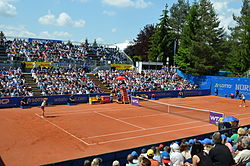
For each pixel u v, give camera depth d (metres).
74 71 39.75
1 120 20.80
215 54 50.75
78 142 15.79
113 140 16.44
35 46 45.88
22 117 22.30
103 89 38.22
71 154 13.59
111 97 33.56
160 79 47.50
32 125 19.61
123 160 10.93
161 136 17.70
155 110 28.66
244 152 6.77
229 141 11.16
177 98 41.25
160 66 56.56
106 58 53.00
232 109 31.70
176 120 23.41
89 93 33.38
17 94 28.67
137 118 23.80
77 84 35.34
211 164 5.55
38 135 16.97
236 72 53.19
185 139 12.14
